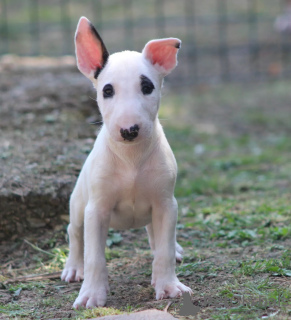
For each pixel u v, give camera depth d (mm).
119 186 4953
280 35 20844
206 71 18812
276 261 5578
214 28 21672
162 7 22766
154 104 4660
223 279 5332
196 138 12633
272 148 11656
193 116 14711
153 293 5172
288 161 10500
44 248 6672
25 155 7656
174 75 18594
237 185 9016
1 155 7598
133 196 5016
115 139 4504
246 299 4762
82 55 4895
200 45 20406
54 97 9961
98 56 4832
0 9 24078
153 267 5078
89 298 4836
